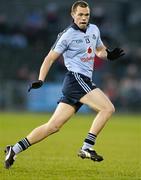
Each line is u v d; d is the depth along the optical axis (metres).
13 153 28.77
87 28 28.55
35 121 71.19
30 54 102.69
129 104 94.25
